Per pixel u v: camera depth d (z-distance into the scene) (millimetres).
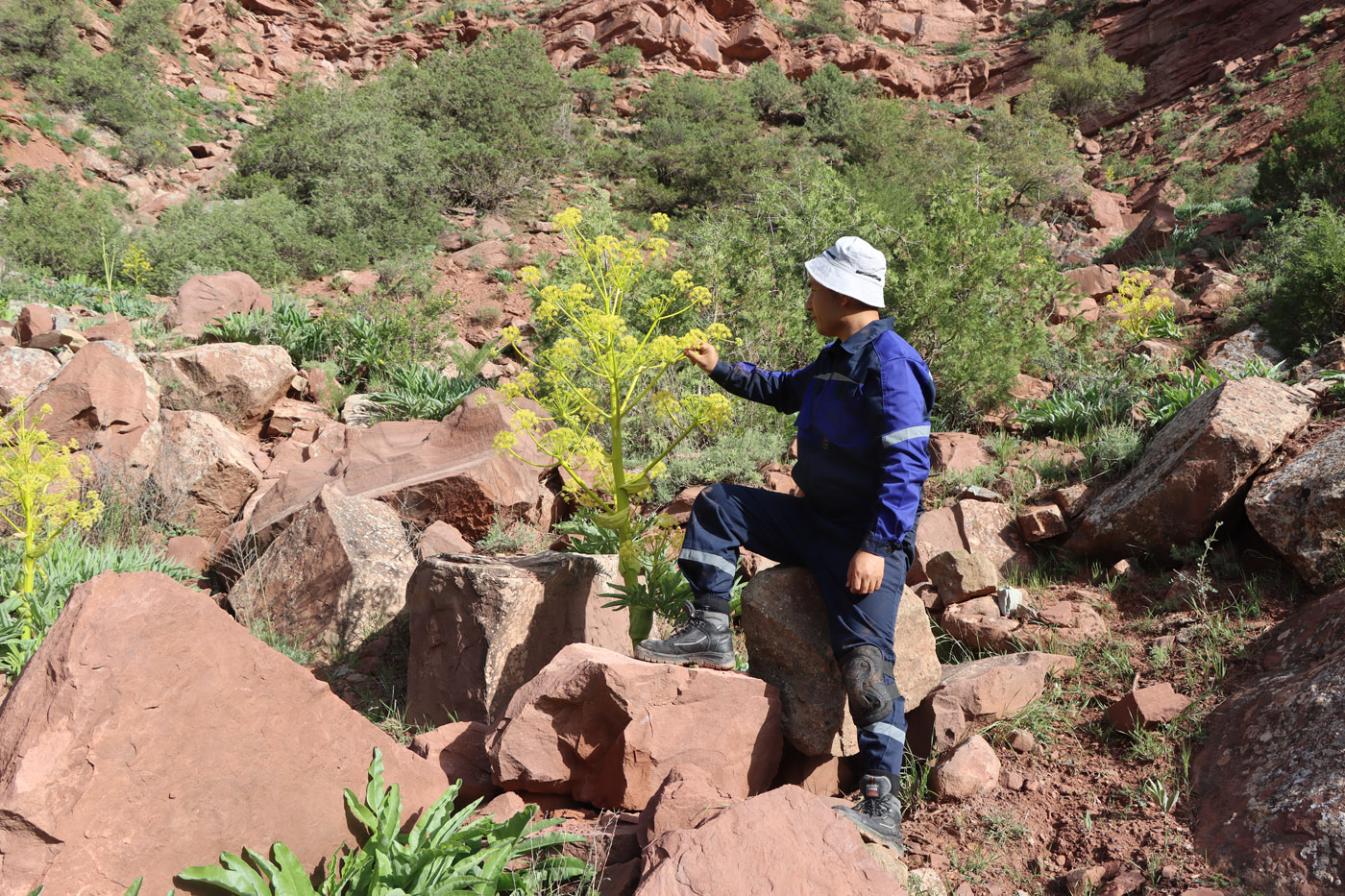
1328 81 17406
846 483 2787
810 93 36344
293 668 2391
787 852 2189
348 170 20797
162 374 8453
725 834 2188
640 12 43094
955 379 7660
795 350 8367
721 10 46656
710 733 2797
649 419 7590
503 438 3543
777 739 2951
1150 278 10844
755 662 3131
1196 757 2990
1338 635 3088
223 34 40906
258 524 6445
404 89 25859
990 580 4379
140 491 6852
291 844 2340
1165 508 4422
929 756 3248
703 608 3006
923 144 28562
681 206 24938
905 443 2615
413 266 16062
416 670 4133
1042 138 22109
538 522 6656
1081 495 5176
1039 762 3156
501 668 3762
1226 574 4152
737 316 8211
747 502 3049
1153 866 2535
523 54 26656
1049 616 4102
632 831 2531
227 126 33719
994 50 48875
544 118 25625
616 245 3551
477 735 3188
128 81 29750
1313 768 2562
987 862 2686
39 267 17219
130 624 2078
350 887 2314
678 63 43125
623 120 35531
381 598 4941
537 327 9805
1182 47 38062
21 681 2107
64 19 29125
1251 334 8039
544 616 3934
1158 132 32781
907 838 2836
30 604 4434
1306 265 7703
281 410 9180
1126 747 3172
